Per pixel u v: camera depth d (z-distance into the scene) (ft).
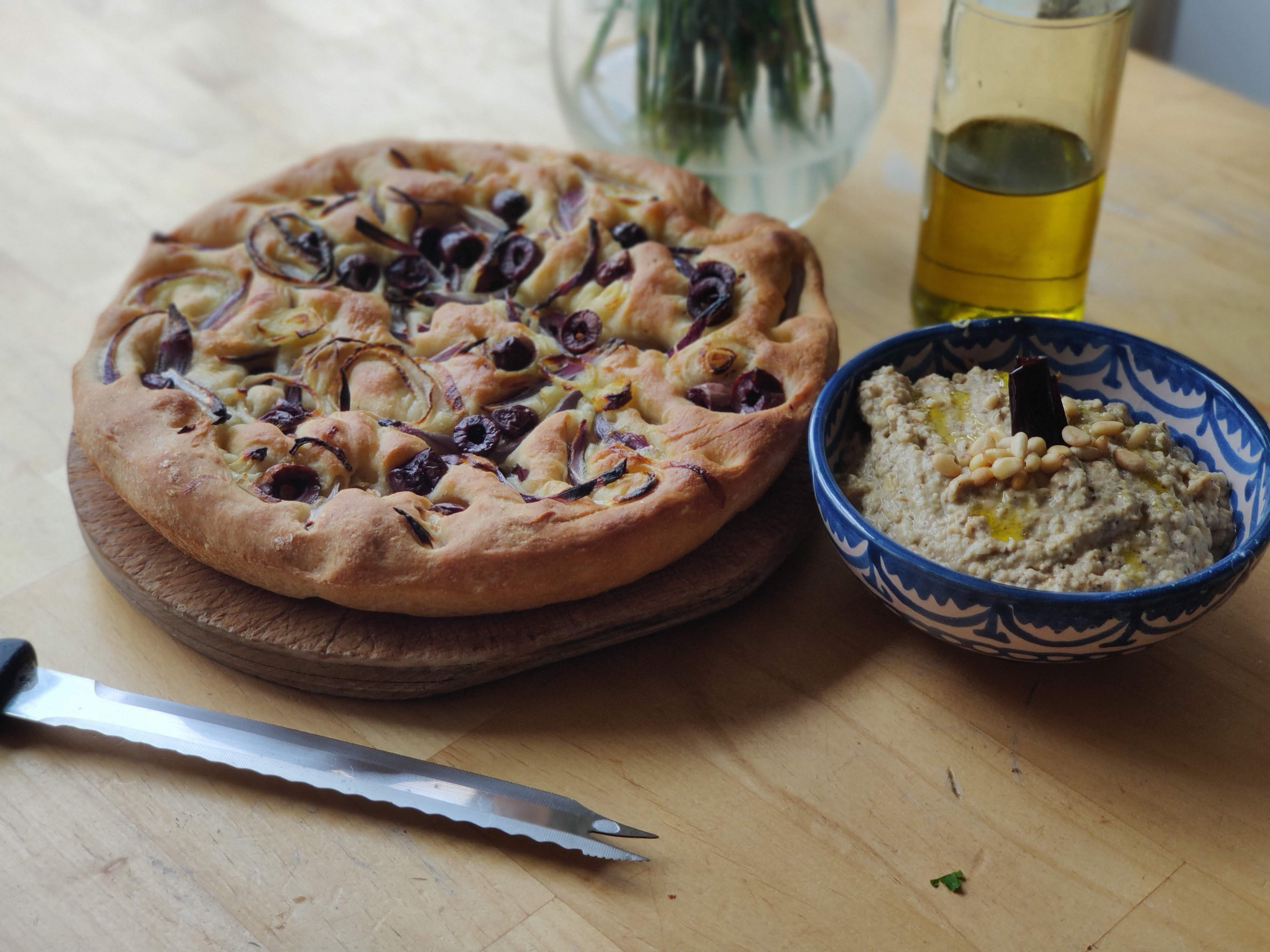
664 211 2.36
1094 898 1.80
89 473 2.17
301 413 2.14
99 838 1.86
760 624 2.07
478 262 2.32
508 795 1.86
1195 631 2.04
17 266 2.62
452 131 2.93
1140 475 1.94
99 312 2.54
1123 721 1.95
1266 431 1.95
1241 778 1.90
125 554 2.06
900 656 2.03
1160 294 2.51
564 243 2.31
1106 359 2.10
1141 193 2.70
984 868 1.83
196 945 1.77
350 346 2.19
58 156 2.86
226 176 2.82
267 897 1.81
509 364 2.17
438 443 2.10
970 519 1.90
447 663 1.96
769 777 1.91
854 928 1.78
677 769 1.92
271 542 1.96
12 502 2.23
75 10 3.25
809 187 2.55
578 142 2.64
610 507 1.99
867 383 2.05
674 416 2.11
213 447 2.05
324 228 2.35
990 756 1.92
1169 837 1.85
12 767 1.92
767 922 1.79
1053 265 2.32
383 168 2.45
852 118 2.52
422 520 1.99
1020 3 2.18
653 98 2.46
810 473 2.17
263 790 1.90
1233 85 3.57
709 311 2.21
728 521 2.10
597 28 2.49
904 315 2.49
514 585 1.95
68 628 2.07
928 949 1.77
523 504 1.99
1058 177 2.25
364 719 1.98
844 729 1.95
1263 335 2.44
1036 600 1.81
